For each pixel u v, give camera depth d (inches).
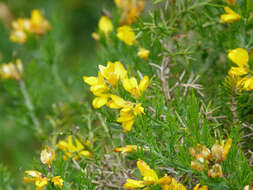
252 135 29.0
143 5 32.5
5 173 31.2
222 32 30.8
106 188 29.7
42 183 28.1
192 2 30.9
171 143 27.8
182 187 27.5
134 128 28.7
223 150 27.0
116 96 27.9
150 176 27.4
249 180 27.3
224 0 30.0
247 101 29.0
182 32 31.2
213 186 27.2
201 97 30.0
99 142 30.5
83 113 31.8
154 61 30.7
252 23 30.2
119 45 32.5
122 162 29.9
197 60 31.2
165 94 29.8
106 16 33.0
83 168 29.4
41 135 33.3
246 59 28.5
